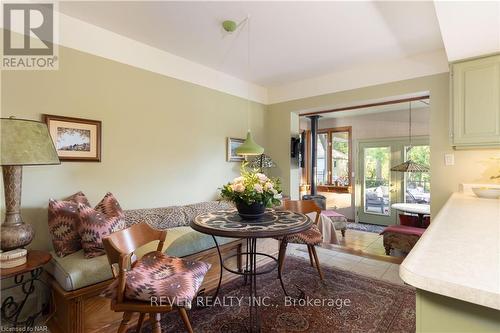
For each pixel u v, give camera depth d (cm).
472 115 255
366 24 250
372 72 351
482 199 233
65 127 236
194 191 347
